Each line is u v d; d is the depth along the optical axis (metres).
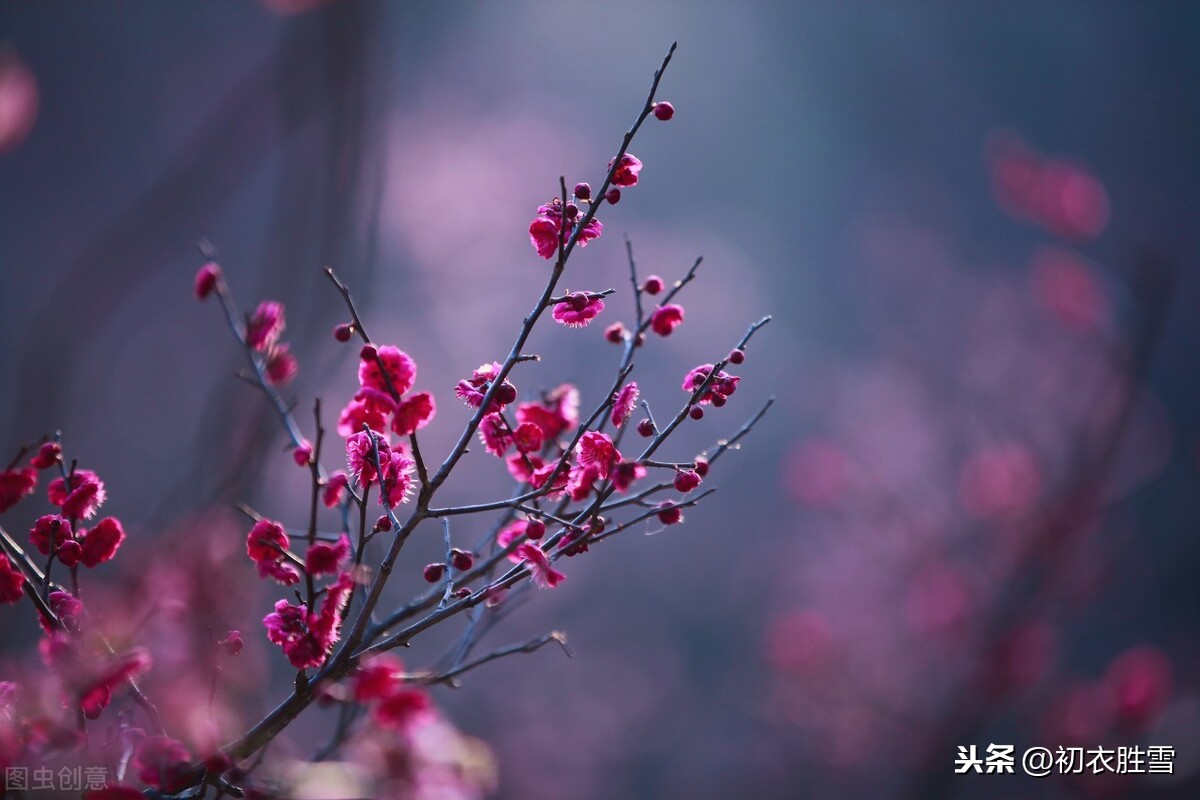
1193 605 13.34
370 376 1.93
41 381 4.23
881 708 7.55
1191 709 6.65
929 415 15.71
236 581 2.94
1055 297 7.64
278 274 4.05
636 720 12.95
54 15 19.98
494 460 12.98
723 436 17.67
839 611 12.59
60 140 19.81
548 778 11.56
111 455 12.91
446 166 18.72
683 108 28.09
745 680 13.33
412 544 11.85
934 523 10.54
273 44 20.08
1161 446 10.12
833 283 23.22
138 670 1.80
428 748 2.50
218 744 2.00
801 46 29.84
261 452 3.31
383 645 1.86
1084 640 12.42
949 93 29.59
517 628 13.02
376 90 4.33
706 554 15.55
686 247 21.69
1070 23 29.23
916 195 26.41
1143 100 28.41
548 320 17.19
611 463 1.92
